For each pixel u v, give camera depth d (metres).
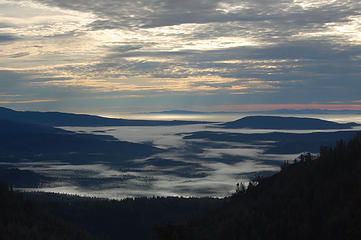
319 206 143.12
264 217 151.88
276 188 174.38
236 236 147.12
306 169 174.12
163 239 97.25
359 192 130.62
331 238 125.94
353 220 118.88
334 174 159.38
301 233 135.00
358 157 162.25
